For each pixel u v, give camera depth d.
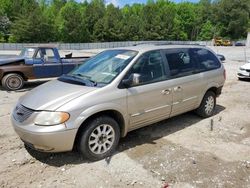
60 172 4.14
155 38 84.31
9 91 9.91
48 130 3.95
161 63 5.34
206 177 4.08
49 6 93.25
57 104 4.09
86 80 4.73
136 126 4.99
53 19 74.62
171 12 89.31
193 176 4.10
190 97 5.89
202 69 6.23
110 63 5.05
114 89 4.53
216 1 98.12
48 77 10.56
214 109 6.93
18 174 4.08
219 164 4.47
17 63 10.05
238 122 6.48
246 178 4.09
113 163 4.41
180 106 5.68
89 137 4.32
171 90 5.36
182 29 96.94
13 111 4.57
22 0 77.75
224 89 10.55
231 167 4.38
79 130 4.30
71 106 4.08
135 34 79.69
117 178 4.01
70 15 72.19
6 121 6.29
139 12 95.88
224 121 6.52
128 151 4.83
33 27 65.56
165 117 5.48
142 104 4.90
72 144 4.14
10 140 5.20
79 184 3.86
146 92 4.91
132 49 5.25
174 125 6.13
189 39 99.81
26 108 4.22
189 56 6.02
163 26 85.56
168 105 5.38
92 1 87.00
